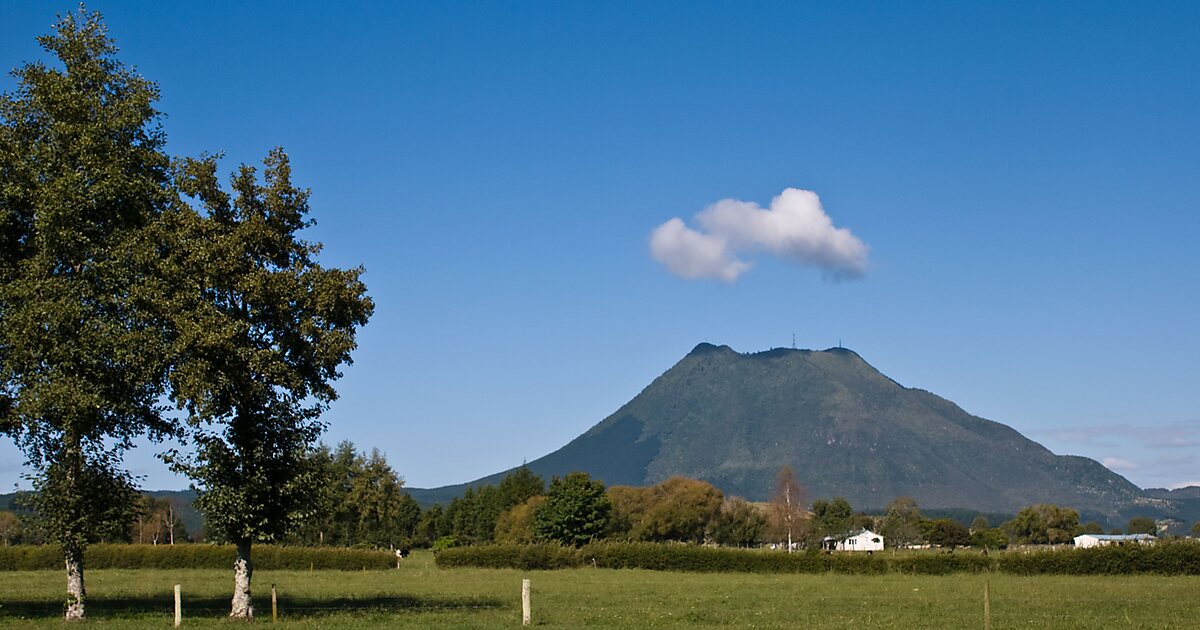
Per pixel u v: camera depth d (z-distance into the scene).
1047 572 85.94
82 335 39.81
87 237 41.59
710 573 97.19
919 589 69.94
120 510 42.72
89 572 95.19
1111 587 69.50
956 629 42.47
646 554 104.62
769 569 97.69
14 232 43.00
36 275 40.88
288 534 43.31
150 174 44.72
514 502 192.38
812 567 95.69
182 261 40.72
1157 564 82.94
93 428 41.94
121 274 40.56
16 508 42.03
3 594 60.50
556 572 99.94
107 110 43.56
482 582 80.12
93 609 47.72
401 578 87.06
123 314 40.81
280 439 42.19
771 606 55.38
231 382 40.38
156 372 40.94
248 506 40.94
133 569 102.00
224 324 39.97
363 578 87.19
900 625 44.06
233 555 105.69
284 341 42.12
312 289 41.94
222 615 44.66
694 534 194.38
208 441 40.88
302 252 43.41
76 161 42.59
